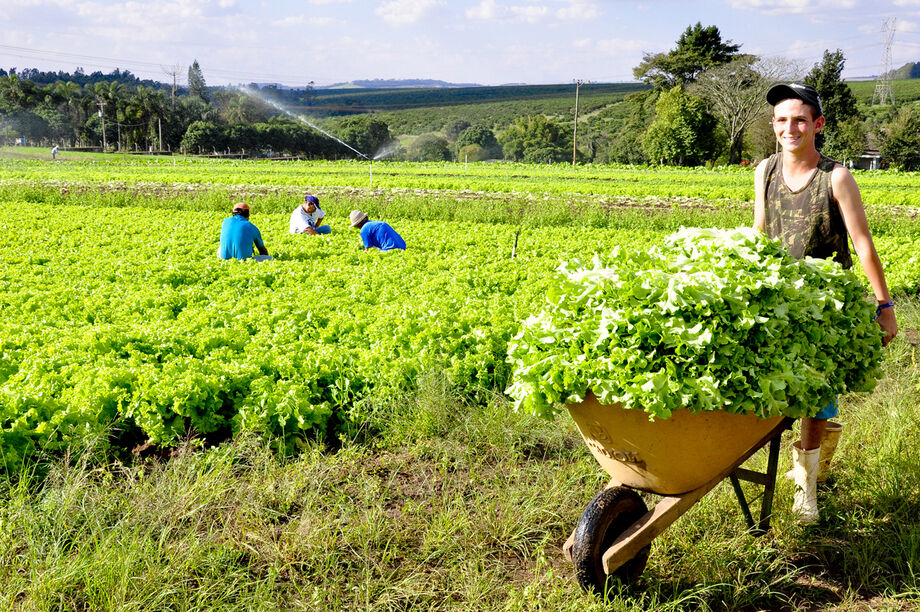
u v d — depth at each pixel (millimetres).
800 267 4188
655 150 88812
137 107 149500
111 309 9234
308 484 5152
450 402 6414
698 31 105188
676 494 4043
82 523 4602
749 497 4980
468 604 4008
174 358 7176
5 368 6895
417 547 4578
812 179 4520
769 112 90125
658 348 3709
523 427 6020
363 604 3996
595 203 25656
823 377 3818
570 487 5176
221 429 6254
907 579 4168
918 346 8625
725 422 3705
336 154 148500
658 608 3898
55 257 13617
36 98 164250
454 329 7707
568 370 3709
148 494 4781
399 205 25062
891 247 15180
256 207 26016
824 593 4160
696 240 4438
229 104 173625
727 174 60406
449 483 5438
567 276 4086
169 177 46562
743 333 3691
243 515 4773
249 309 9156
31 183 33844
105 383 6039
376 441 6098
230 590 3955
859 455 5551
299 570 4336
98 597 3846
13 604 3889
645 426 3693
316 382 6574
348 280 11328
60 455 5473
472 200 26281
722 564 4262
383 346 7371
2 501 4730
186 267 12047
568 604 3910
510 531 4672
